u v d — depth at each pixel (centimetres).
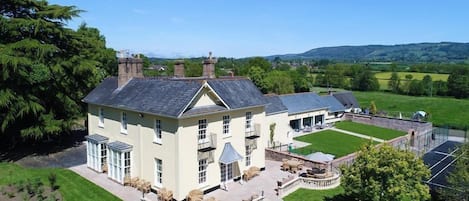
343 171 2473
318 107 6050
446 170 3294
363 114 6900
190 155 2591
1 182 2820
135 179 2820
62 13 3734
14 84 3378
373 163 2216
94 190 2741
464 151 2505
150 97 2803
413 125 5994
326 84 13400
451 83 10600
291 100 5834
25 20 3412
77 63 3859
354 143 4916
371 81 12250
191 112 2531
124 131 2972
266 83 9238
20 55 3325
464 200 2309
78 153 3731
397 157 2228
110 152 2962
